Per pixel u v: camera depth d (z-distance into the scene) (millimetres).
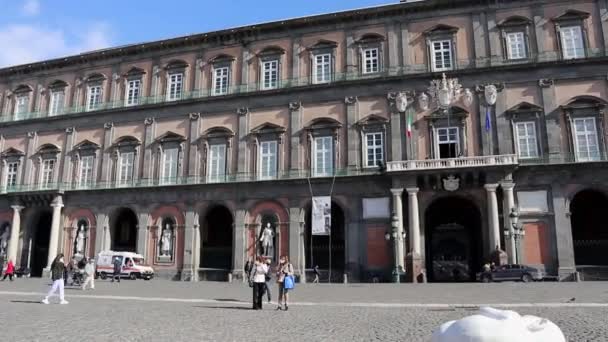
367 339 11594
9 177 55156
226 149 47125
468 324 3766
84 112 52750
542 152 39781
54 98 55500
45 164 53688
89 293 28047
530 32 42250
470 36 43312
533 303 19641
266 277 21984
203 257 47469
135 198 48531
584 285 29641
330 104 45125
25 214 52250
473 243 45531
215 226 50969
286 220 43656
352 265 41125
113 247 49500
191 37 50281
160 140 49219
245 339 11656
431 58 43688
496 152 40531
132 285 36094
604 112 39469
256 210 44688
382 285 34500
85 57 54250
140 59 52750
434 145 41750
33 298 24266
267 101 46875
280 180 43906
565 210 38094
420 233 40031
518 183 39312
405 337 11836
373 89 44156
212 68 49688
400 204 40188
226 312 18125
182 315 16969
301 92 45969
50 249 49406
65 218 50875
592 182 38062
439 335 3979
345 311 18297
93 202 50125
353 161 43250
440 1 43875
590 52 40844
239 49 49344
